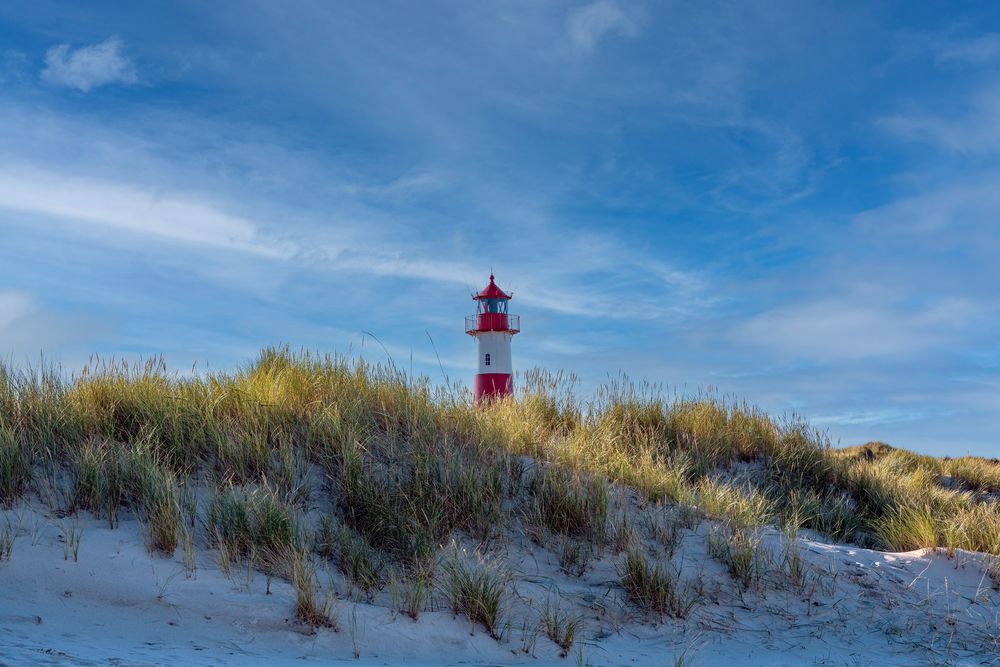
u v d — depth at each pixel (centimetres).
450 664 458
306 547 567
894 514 941
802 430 1130
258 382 856
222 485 643
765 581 654
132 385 780
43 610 429
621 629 559
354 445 713
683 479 898
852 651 544
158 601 466
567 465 818
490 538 659
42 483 596
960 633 588
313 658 432
